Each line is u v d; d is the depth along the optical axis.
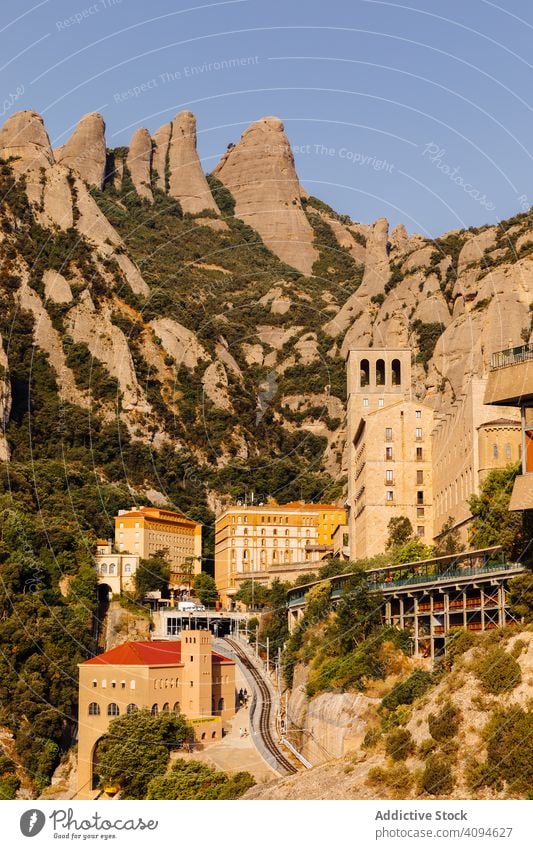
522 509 147.50
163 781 193.88
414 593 191.62
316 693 195.62
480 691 152.38
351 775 154.00
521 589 164.75
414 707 160.88
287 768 187.25
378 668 185.75
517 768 136.00
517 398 148.50
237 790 176.75
